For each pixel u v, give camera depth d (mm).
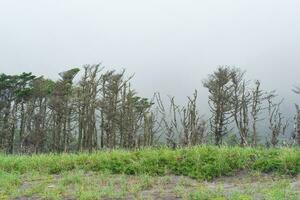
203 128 31969
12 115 61188
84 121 50000
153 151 15672
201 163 14016
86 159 15797
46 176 14344
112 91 48875
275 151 14562
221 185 12070
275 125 32062
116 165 14773
